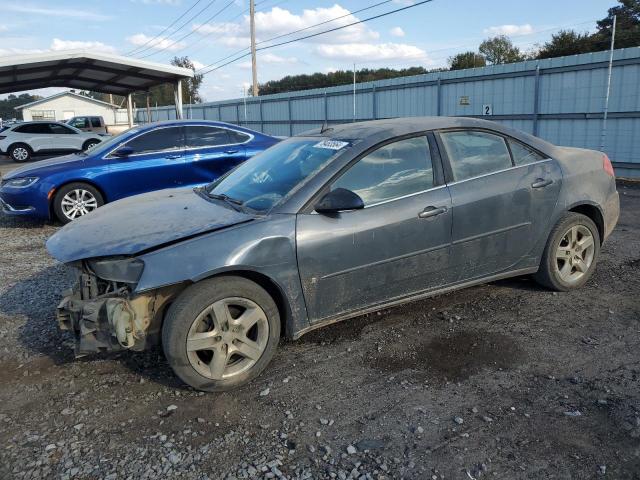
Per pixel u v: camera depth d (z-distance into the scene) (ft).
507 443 8.91
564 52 130.00
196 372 10.48
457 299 15.17
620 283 16.14
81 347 10.64
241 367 10.97
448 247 12.96
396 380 11.03
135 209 13.06
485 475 8.19
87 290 11.14
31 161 76.43
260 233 10.94
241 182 13.67
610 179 15.89
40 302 16.11
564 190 14.64
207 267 10.32
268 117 91.15
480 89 51.65
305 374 11.41
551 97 45.16
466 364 11.60
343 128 14.05
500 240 13.74
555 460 8.47
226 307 10.66
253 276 11.19
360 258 11.89
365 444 9.01
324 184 11.78
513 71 47.91
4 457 8.91
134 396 10.73
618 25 139.95
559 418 9.55
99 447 9.13
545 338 12.67
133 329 10.38
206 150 27.96
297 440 9.18
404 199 12.40
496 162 13.85
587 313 13.98
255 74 112.78
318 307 11.75
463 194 13.03
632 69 39.04
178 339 10.25
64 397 10.77
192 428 9.62
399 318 14.05
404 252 12.37
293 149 13.97
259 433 9.41
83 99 160.97
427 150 12.99
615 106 40.50
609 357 11.67
